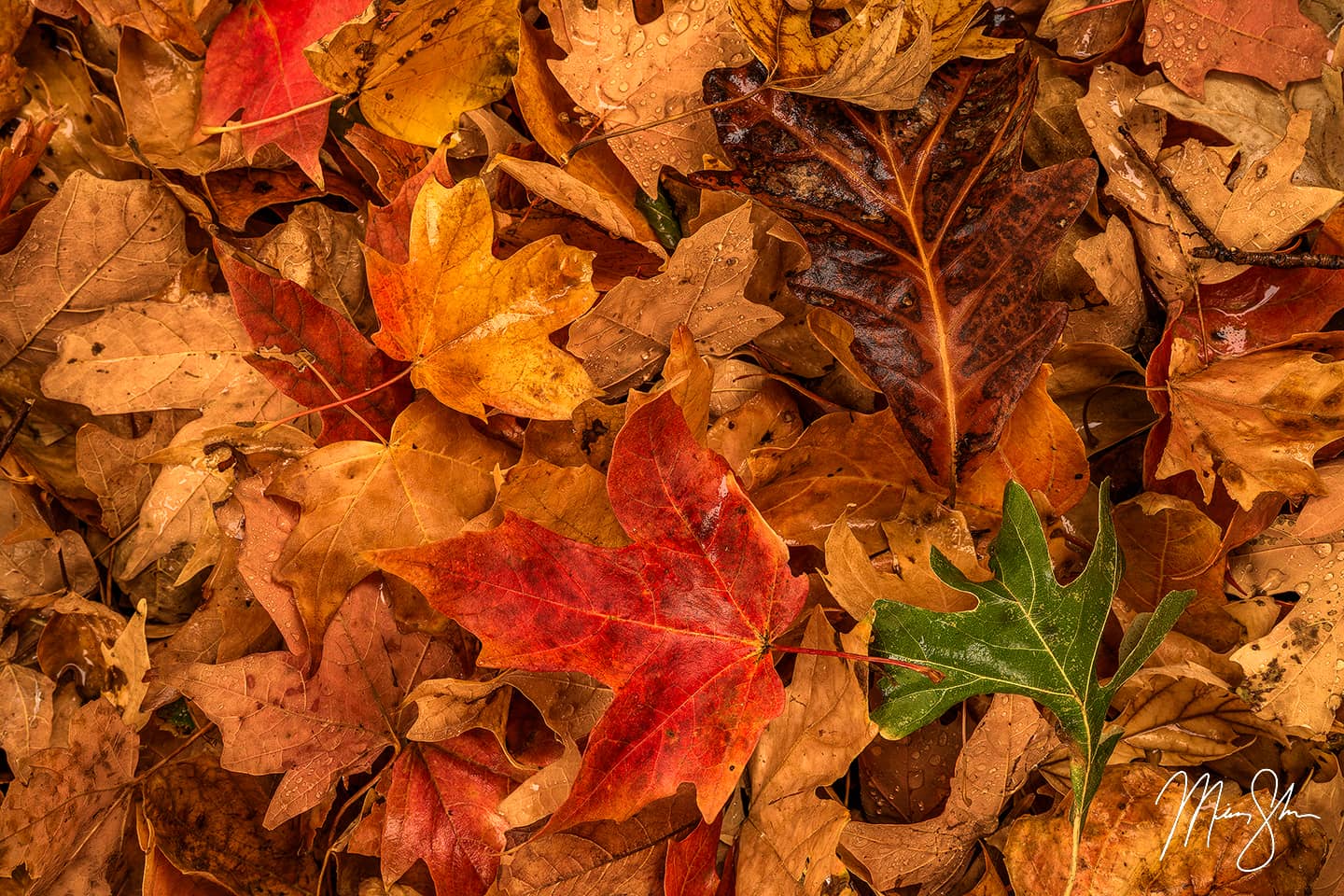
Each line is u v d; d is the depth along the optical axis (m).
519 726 0.50
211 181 0.51
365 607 0.49
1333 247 0.50
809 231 0.48
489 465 0.49
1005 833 0.51
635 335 0.48
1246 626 0.50
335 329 0.48
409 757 0.49
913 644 0.46
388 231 0.48
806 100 0.47
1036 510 0.48
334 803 0.51
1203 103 0.50
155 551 0.51
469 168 0.51
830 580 0.47
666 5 0.49
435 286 0.47
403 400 0.49
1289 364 0.49
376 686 0.49
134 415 0.51
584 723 0.48
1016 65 0.47
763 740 0.49
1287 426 0.49
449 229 0.47
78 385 0.49
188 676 0.48
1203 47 0.50
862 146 0.48
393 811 0.49
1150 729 0.50
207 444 0.49
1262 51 0.50
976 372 0.48
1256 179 0.50
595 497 0.47
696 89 0.49
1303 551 0.50
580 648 0.45
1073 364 0.50
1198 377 0.49
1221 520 0.50
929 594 0.48
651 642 0.46
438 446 0.49
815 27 0.47
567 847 0.48
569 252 0.47
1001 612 0.46
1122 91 0.50
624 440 0.44
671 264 0.47
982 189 0.48
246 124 0.49
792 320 0.50
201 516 0.50
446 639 0.50
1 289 0.49
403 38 0.48
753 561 0.46
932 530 0.49
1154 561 0.50
